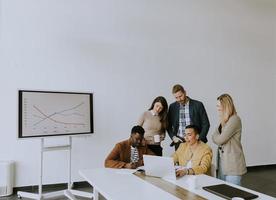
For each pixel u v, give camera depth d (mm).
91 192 3979
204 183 2141
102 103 4402
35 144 4055
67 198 3688
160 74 4770
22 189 3984
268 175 5184
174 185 2084
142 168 2594
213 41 5223
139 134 2869
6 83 3908
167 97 4801
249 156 5531
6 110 3910
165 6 4844
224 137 2557
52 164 4133
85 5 4324
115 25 4496
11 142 3936
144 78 4660
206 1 5188
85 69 4312
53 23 4148
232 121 2568
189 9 5035
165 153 4703
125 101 4543
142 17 4672
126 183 2141
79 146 4281
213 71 5207
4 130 3902
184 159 2727
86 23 4324
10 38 3934
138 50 4633
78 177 4277
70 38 4234
